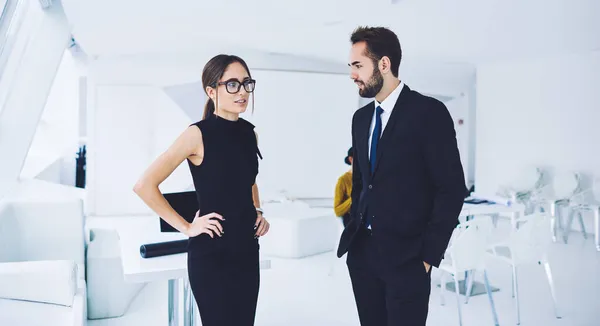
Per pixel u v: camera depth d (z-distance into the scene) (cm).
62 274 275
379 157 193
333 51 827
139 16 572
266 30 665
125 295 377
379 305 208
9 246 340
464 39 655
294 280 479
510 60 813
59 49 402
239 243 185
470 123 1038
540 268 518
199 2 516
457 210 184
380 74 191
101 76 833
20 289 275
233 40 750
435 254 183
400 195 190
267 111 899
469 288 411
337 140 935
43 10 387
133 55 838
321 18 579
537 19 537
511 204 444
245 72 187
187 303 278
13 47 347
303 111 916
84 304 287
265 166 902
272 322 365
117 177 841
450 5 492
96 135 834
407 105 189
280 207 668
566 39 632
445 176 184
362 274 207
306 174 923
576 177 680
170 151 180
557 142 742
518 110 807
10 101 394
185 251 262
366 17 564
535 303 408
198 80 863
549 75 755
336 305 405
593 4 477
